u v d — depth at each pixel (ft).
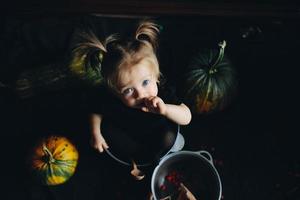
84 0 4.10
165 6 4.15
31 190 3.98
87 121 4.14
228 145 4.14
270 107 4.21
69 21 4.10
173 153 3.80
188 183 3.94
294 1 4.18
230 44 4.21
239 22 4.20
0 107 4.11
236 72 3.95
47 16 4.10
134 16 4.13
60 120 4.14
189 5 4.16
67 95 4.15
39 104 4.15
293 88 4.23
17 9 4.08
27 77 3.94
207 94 3.69
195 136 4.15
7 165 4.03
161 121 3.74
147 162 3.84
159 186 3.94
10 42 4.06
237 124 4.18
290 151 4.14
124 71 3.29
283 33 4.21
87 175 4.05
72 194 4.00
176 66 4.12
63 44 4.06
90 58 3.66
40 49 4.05
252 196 4.03
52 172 3.64
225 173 4.07
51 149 3.62
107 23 4.10
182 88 3.72
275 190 4.04
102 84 3.96
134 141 3.83
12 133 4.10
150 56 3.34
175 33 4.18
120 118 3.77
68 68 3.84
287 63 4.23
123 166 4.08
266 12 4.18
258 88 4.23
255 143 4.15
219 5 4.17
